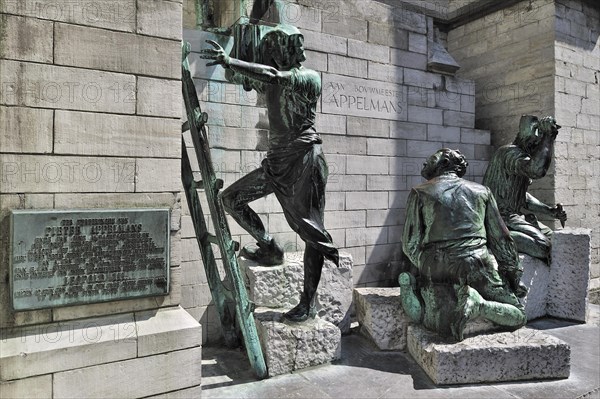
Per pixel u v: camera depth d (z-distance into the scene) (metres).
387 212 6.73
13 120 2.78
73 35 2.94
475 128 8.45
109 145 3.07
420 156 7.08
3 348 2.73
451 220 4.45
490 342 4.11
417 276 4.76
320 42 6.12
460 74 8.80
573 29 7.47
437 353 3.90
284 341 4.08
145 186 3.21
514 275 4.67
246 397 3.63
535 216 6.49
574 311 5.87
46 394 2.80
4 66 2.75
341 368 4.23
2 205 2.77
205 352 4.66
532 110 7.48
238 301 3.96
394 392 3.78
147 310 3.25
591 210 7.73
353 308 5.89
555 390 3.88
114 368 2.99
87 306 3.04
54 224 2.88
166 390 3.16
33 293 2.83
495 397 3.73
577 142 7.52
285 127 4.18
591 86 7.74
